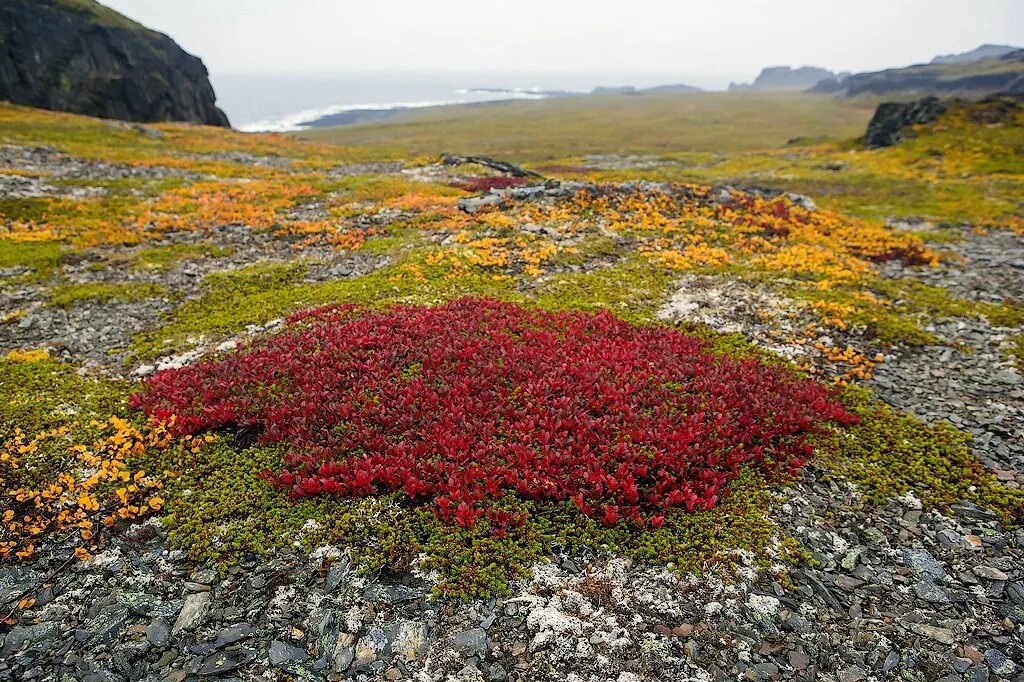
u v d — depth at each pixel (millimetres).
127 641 8977
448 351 16469
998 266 29094
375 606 9531
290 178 48938
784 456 13016
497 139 140500
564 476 11812
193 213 34812
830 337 19484
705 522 11156
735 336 19344
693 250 28234
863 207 46688
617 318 20344
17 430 13398
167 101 100125
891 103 84188
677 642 8969
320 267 26438
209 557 10445
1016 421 14656
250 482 12172
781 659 8742
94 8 94625
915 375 17188
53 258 26250
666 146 119562
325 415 13867
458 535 10703
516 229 30766
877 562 10539
